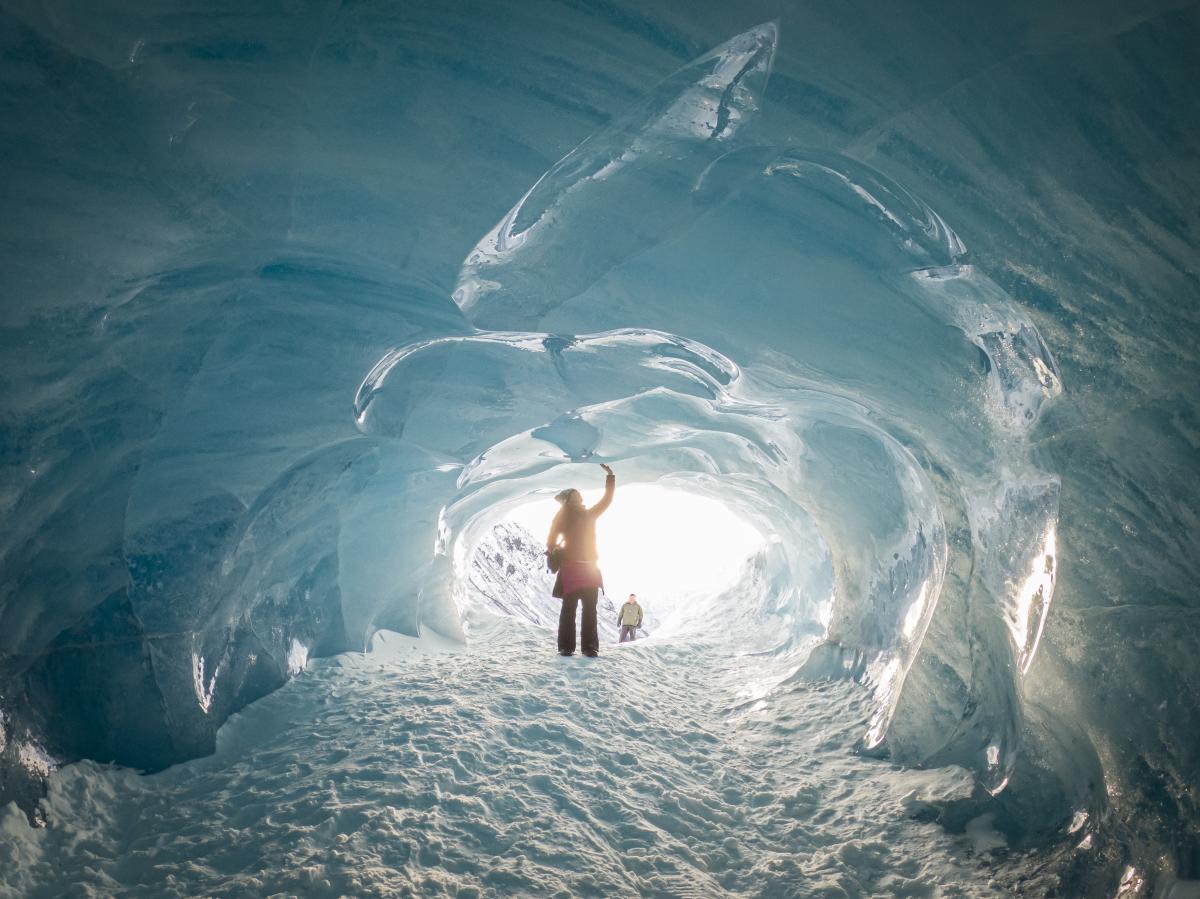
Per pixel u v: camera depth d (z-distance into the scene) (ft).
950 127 12.12
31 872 9.80
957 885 9.82
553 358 16.88
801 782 13.53
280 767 13.06
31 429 11.93
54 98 11.02
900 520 17.72
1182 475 11.59
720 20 11.56
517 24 11.87
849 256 13.32
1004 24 11.09
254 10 11.37
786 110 12.48
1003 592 13.75
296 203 13.32
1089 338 12.35
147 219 12.30
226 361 14.65
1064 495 12.89
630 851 10.74
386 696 16.94
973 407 13.92
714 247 13.76
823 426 18.38
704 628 34.01
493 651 22.67
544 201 13.46
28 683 12.01
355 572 22.07
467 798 11.69
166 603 14.30
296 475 17.47
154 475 14.29
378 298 14.89
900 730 14.84
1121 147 11.35
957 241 12.70
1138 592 11.82
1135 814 9.90
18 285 11.45
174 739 13.41
